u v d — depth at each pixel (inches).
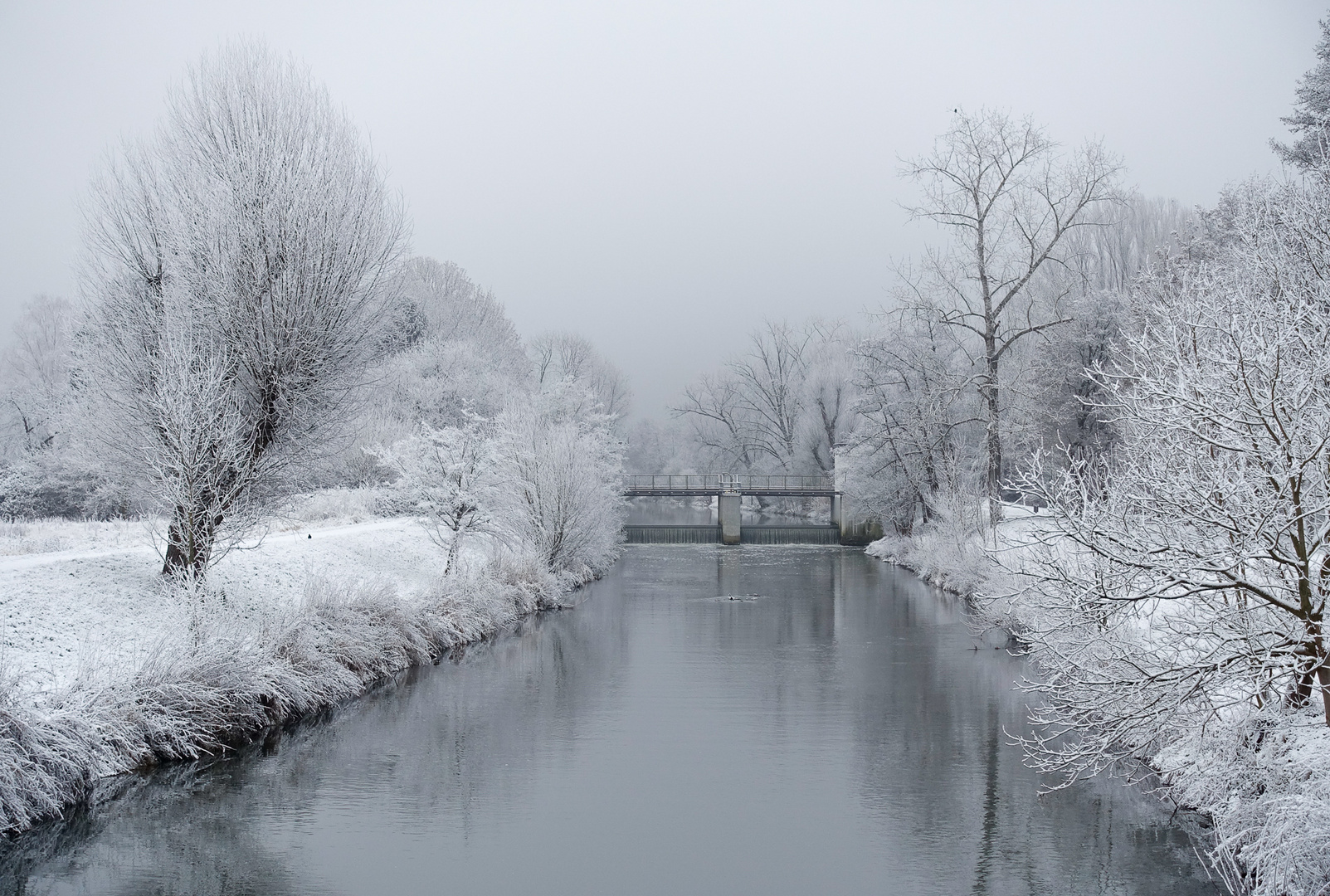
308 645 580.1
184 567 604.1
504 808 405.7
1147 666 335.0
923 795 423.5
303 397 646.5
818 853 357.7
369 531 1039.0
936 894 321.4
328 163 678.5
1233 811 325.1
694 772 457.1
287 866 343.9
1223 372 289.1
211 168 645.3
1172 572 295.7
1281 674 307.1
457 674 679.1
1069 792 424.8
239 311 626.2
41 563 608.1
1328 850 261.6
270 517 670.5
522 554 1089.4
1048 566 326.0
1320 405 281.9
